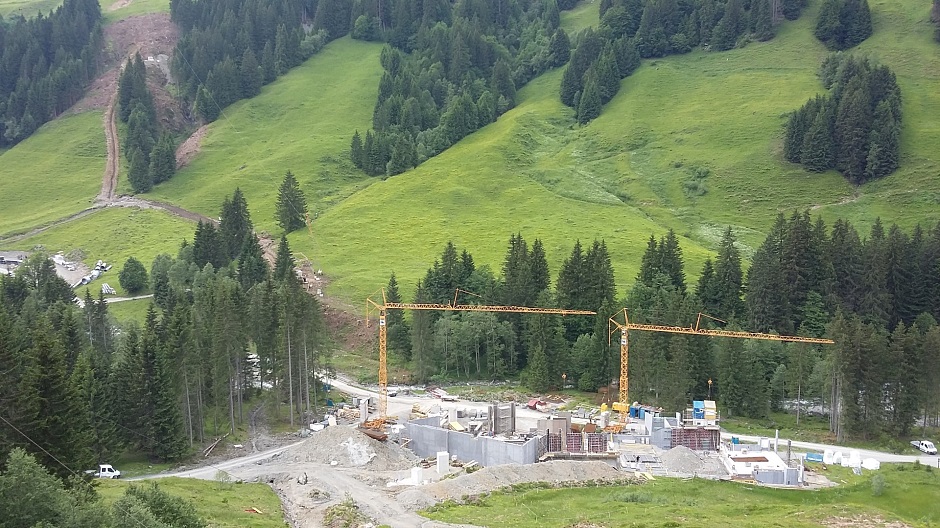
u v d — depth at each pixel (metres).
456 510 115.62
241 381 179.50
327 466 141.88
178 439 147.25
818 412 184.62
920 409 168.62
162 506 88.44
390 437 159.12
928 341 163.38
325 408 183.38
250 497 123.69
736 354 178.00
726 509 117.38
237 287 191.88
